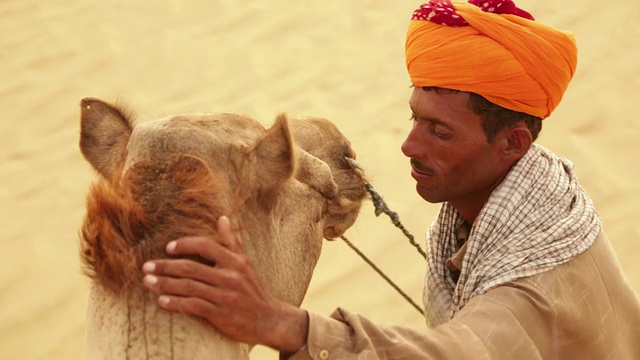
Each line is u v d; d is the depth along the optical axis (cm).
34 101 1079
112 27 1223
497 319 248
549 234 268
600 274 275
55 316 754
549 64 268
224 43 1168
